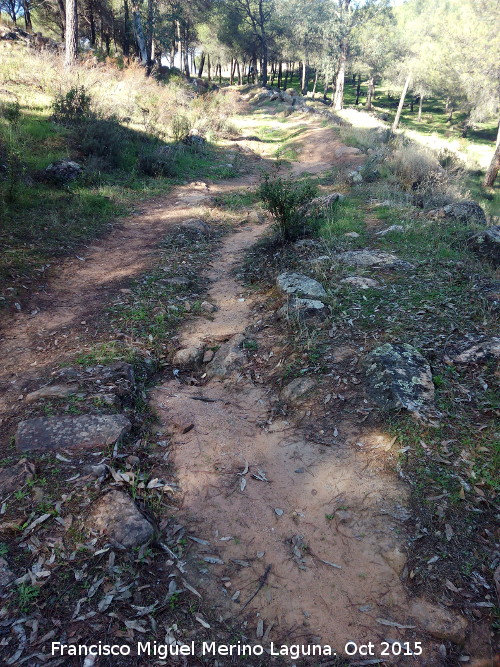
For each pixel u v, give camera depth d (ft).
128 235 29.14
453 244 24.16
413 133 103.14
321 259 22.50
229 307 19.62
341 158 58.39
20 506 9.04
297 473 10.66
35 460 10.18
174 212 34.71
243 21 189.78
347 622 7.68
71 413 11.71
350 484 10.14
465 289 18.34
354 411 12.11
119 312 18.45
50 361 14.64
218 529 9.34
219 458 11.21
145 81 78.89
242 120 99.96
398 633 7.48
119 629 7.26
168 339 16.84
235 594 8.10
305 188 27.14
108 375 13.51
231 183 47.78
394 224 28.45
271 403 13.12
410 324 15.78
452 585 8.02
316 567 8.57
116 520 8.86
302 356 14.62
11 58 59.36
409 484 9.87
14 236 24.98
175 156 49.96
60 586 7.70
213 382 14.55
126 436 11.38
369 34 150.71
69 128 44.11
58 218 28.84
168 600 7.84
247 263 24.54
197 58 256.73
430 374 12.75
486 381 12.66
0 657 6.66
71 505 9.14
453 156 68.44
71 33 61.41
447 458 10.37
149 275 22.62
